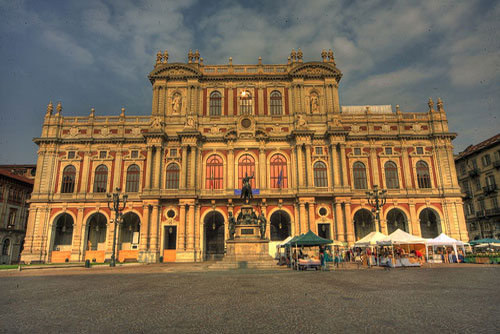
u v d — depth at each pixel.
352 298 14.65
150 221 53.59
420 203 55.28
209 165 57.16
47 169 56.44
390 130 58.72
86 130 58.56
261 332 9.27
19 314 11.74
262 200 54.19
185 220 53.03
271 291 17.20
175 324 10.20
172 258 51.28
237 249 37.22
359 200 55.25
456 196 55.12
